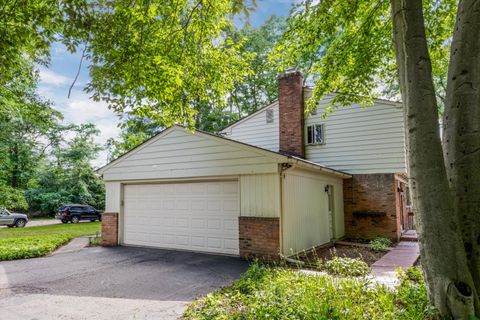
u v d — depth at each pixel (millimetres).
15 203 16547
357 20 7750
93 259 8234
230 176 8461
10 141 22234
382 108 11453
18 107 11492
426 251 3268
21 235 14250
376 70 8727
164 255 8633
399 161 11047
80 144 31625
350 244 10211
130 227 10508
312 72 9523
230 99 24328
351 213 11719
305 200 9102
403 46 3699
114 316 4242
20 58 7547
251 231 7875
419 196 3350
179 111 7348
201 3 6156
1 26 4504
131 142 21078
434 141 3322
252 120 14242
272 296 4086
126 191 10719
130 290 5461
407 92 3588
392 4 3967
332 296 3896
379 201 11266
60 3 4559
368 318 3381
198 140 8945
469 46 3439
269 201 7758
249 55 8609
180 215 9461
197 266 7242
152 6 5754
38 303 4809
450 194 3250
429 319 3262
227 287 5441
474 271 3182
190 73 7336
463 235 3262
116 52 5395
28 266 7477
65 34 4699
